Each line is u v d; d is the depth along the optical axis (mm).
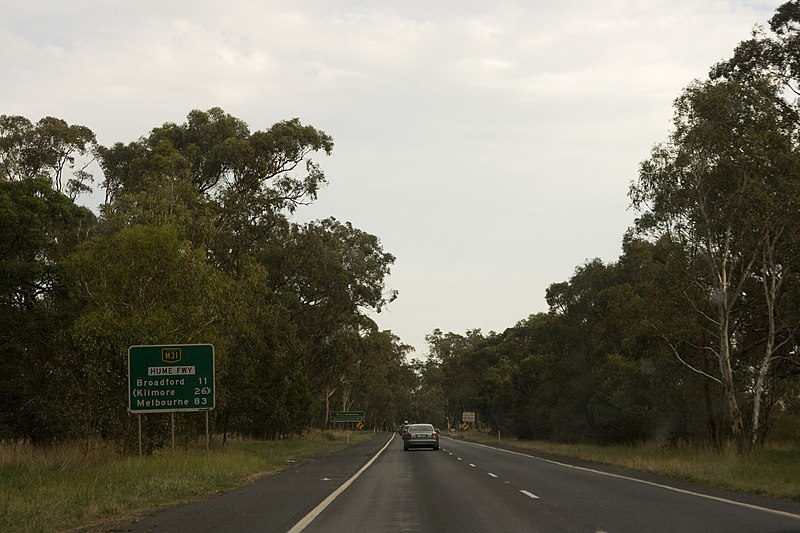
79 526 13953
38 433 38594
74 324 31484
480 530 12625
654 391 49219
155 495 18719
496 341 133625
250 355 43844
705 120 36031
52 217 37656
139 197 39375
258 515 15141
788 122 39438
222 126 59625
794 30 40938
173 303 33094
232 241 52375
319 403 77438
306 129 58625
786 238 35625
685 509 15469
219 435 52906
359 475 27078
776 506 16031
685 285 38688
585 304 65312
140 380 28969
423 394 161625
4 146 54812
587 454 40812
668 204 36625
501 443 69062
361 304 67125
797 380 43844
